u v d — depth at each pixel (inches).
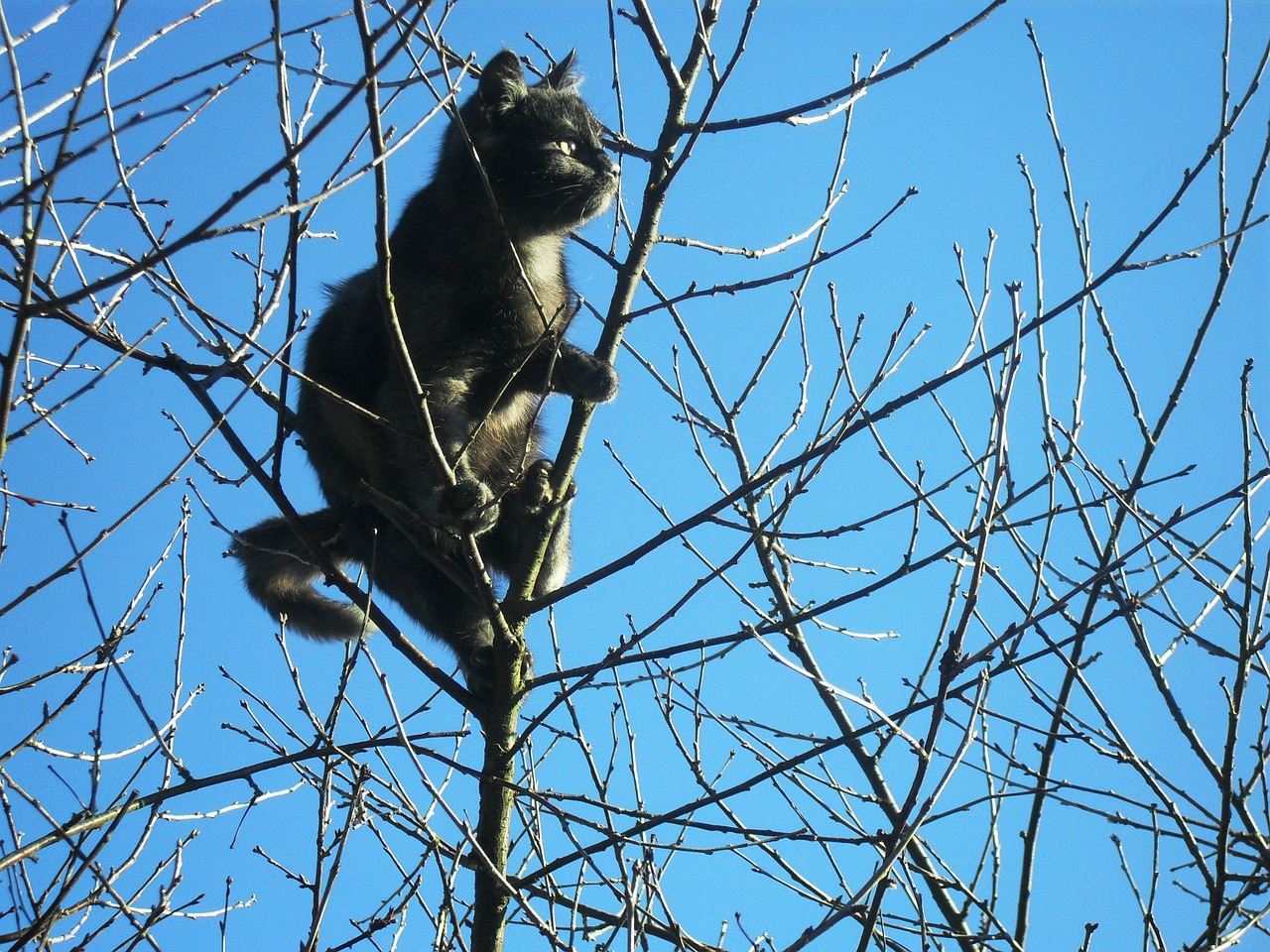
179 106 115.6
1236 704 151.2
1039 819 178.1
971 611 135.4
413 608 226.4
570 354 207.3
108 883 143.5
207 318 145.5
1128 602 147.3
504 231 174.4
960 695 168.2
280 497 164.2
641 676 167.9
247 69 143.6
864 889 129.1
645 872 145.1
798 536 156.6
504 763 168.2
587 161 243.1
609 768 171.8
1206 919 149.7
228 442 162.1
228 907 155.6
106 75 130.6
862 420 147.9
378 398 216.2
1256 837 154.2
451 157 235.6
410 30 103.8
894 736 190.1
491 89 239.8
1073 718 171.3
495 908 158.6
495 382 230.8
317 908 138.8
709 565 194.1
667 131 185.9
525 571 184.1
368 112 122.6
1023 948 161.5
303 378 150.7
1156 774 161.2
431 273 227.8
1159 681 163.6
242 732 171.5
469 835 137.2
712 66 173.5
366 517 228.8
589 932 161.8
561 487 189.6
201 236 108.0
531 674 179.8
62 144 113.7
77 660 157.6
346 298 238.5
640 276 189.0
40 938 138.1
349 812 145.3
